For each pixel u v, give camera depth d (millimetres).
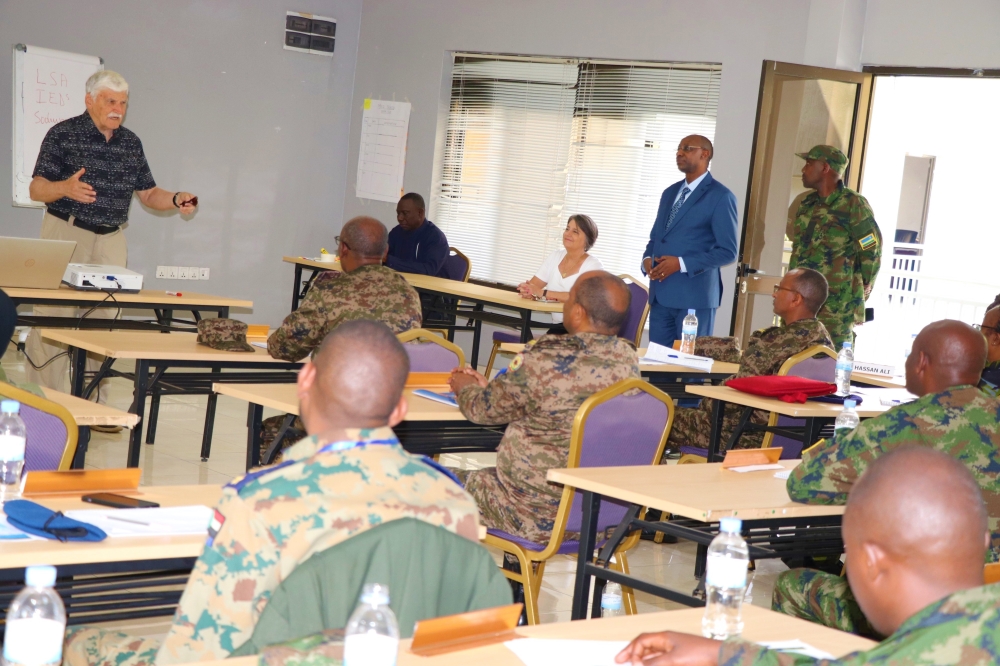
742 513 2426
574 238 6691
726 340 5363
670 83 7543
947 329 2578
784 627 1798
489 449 3730
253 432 3580
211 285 8797
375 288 4039
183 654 1492
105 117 5395
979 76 6371
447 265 7734
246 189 8891
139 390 4051
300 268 8078
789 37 6906
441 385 3836
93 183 5418
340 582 1435
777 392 3996
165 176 8422
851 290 6207
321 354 1598
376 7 9211
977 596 1224
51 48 7645
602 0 7793
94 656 1772
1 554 1681
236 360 4121
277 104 8977
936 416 2439
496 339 7461
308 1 9031
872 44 6805
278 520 1470
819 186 6262
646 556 4414
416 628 1462
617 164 7871
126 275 4953
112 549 1778
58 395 2969
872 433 2445
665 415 3104
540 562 3129
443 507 1560
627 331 6488
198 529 1946
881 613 1326
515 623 1609
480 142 8664
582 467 2988
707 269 6137
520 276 8453
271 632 1422
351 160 9430
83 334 4164
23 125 7375
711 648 1516
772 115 6668
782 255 6867
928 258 10023
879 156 9328
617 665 1526
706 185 6168
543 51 8133
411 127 8977
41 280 4730
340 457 1533
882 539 1299
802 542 2807
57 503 2033
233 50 8648
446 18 8719
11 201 7480
